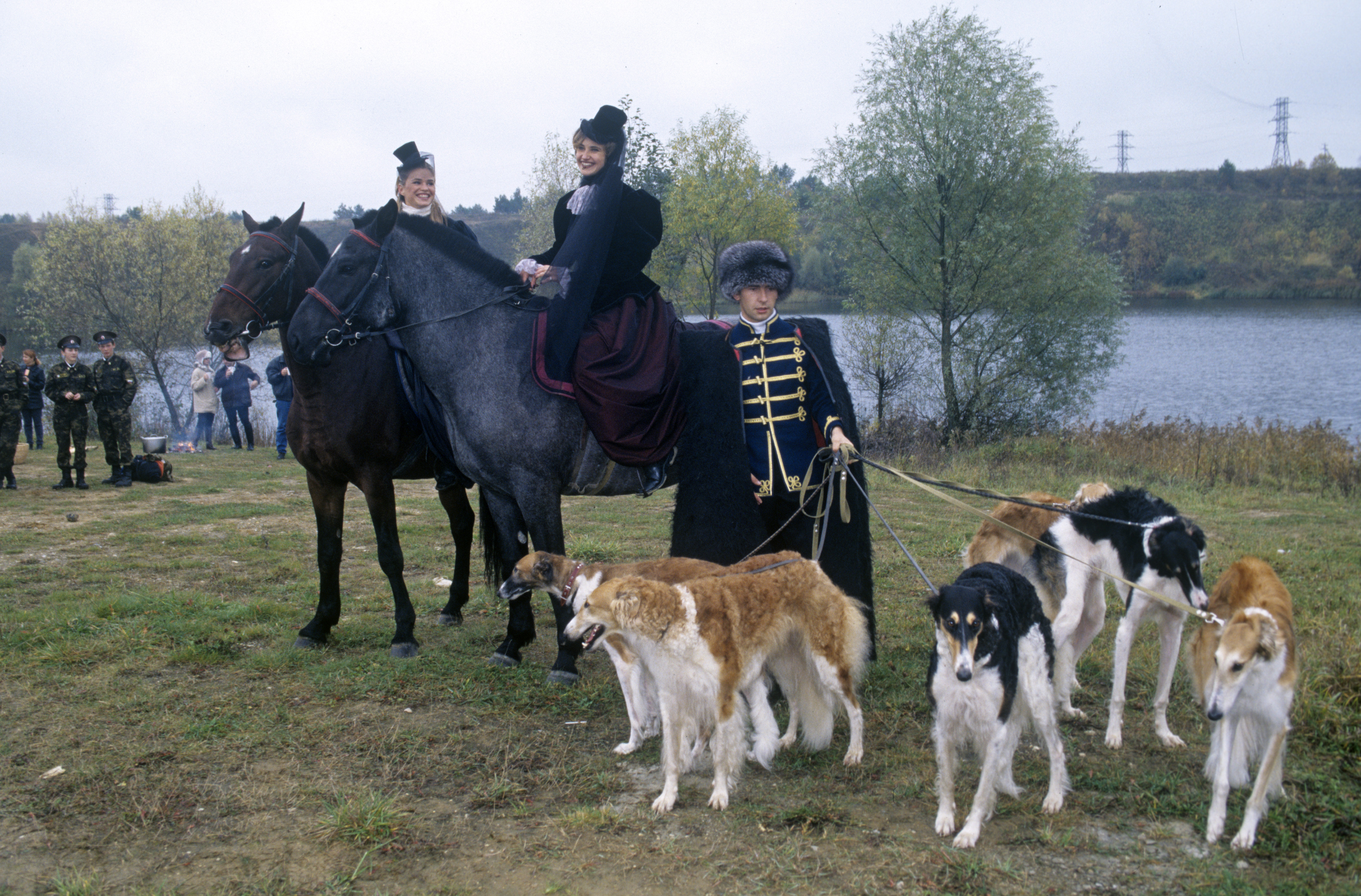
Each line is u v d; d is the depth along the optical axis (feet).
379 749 16.19
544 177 115.75
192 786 14.87
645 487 20.29
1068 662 17.72
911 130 73.31
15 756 15.88
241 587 27.12
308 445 20.43
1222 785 13.08
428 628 23.48
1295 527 37.96
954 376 76.48
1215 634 14.33
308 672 19.85
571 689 19.01
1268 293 233.76
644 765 15.92
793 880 12.25
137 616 23.50
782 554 16.61
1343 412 91.76
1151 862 12.67
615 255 19.33
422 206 22.03
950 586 13.46
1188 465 55.01
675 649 14.21
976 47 72.54
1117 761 15.90
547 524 19.56
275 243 20.80
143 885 12.21
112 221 115.34
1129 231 270.05
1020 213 73.41
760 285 18.06
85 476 48.62
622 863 12.75
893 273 76.13
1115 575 17.31
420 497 45.37
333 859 12.85
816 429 18.34
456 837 13.44
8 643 21.24
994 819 13.87
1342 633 21.27
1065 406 76.64
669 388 18.66
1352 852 12.68
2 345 43.34
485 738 16.81
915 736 16.96
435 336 19.77
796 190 111.86
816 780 15.39
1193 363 133.59
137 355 115.65
